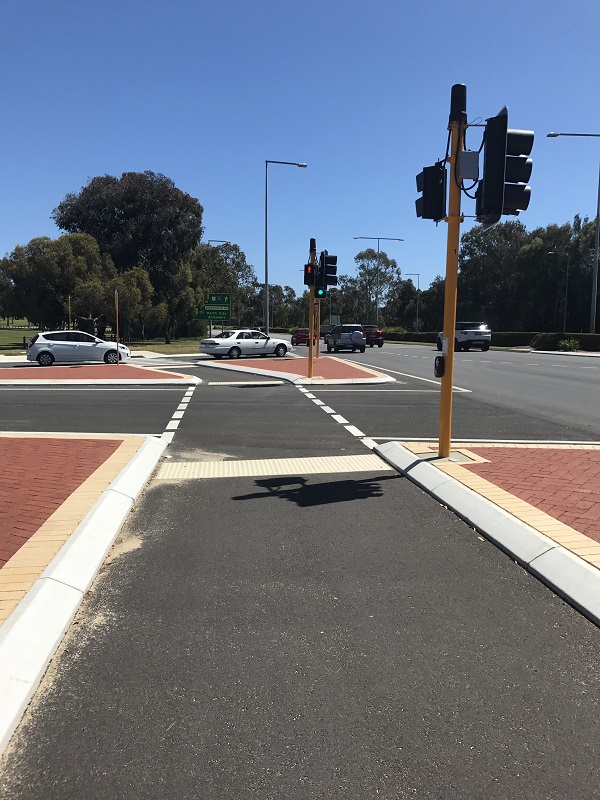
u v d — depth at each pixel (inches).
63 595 158.9
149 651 138.9
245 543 204.7
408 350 1758.1
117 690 124.0
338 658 135.5
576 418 473.1
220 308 2082.9
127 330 2354.8
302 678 128.0
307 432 421.1
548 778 99.6
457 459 302.7
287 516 232.4
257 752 105.9
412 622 151.3
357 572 180.7
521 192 264.4
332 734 110.4
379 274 4471.0
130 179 2240.4
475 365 1096.8
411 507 242.5
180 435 411.2
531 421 459.2
